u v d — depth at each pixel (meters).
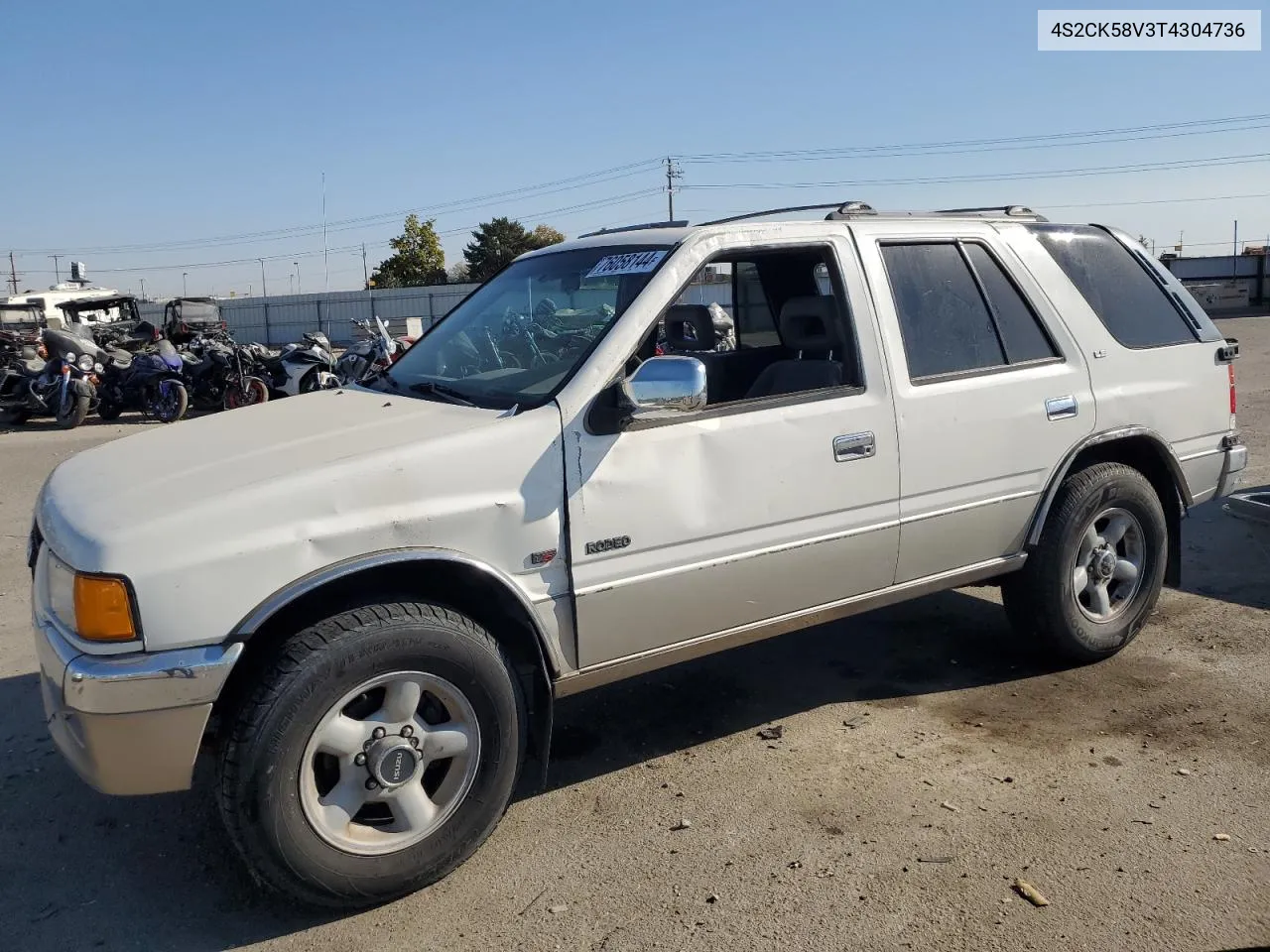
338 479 2.84
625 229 4.07
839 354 4.13
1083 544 4.46
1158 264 4.91
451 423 3.16
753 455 3.46
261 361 15.29
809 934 2.81
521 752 3.22
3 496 9.27
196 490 2.82
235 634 2.70
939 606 5.52
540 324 3.71
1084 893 2.95
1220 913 2.84
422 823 3.02
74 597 2.67
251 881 3.19
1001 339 4.16
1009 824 3.33
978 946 2.74
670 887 3.06
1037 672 4.58
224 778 2.73
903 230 4.01
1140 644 4.86
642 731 4.15
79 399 14.32
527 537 3.09
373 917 2.98
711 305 4.62
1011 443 4.10
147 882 3.21
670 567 3.35
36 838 3.47
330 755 2.90
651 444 3.28
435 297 43.56
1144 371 4.57
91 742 2.65
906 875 3.07
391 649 2.86
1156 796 3.47
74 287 34.31
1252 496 5.62
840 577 3.77
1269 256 42.72
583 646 3.24
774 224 3.71
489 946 2.82
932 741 3.96
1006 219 4.41
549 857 3.25
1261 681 4.36
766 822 3.41
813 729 4.11
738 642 3.62
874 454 3.73
